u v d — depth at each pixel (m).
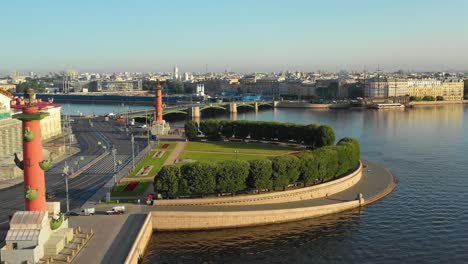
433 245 168.12
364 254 162.12
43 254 138.25
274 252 164.00
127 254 140.75
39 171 144.62
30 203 143.62
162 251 163.62
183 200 192.50
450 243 169.38
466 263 154.00
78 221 170.50
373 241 172.62
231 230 182.75
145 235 164.75
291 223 190.50
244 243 171.12
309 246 168.88
